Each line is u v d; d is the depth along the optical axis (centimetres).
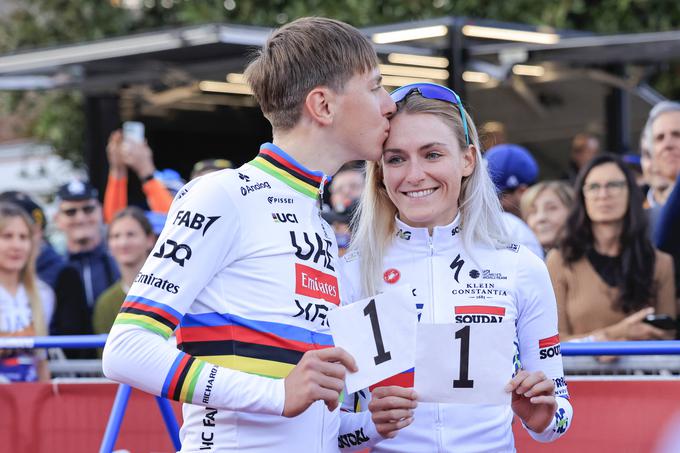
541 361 441
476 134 455
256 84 413
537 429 409
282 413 363
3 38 1900
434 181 434
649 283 750
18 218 855
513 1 1700
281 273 385
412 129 430
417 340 399
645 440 582
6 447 700
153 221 972
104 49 1222
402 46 1207
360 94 400
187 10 1755
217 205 378
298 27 409
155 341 363
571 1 1697
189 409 393
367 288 450
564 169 1590
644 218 758
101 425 686
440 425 431
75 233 1000
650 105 1594
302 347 385
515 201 912
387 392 397
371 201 459
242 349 377
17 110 2034
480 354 398
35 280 872
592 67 1400
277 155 400
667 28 1725
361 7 1670
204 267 373
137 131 1252
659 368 639
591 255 763
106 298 880
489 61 1311
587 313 754
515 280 441
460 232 449
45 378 752
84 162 1875
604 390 589
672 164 910
